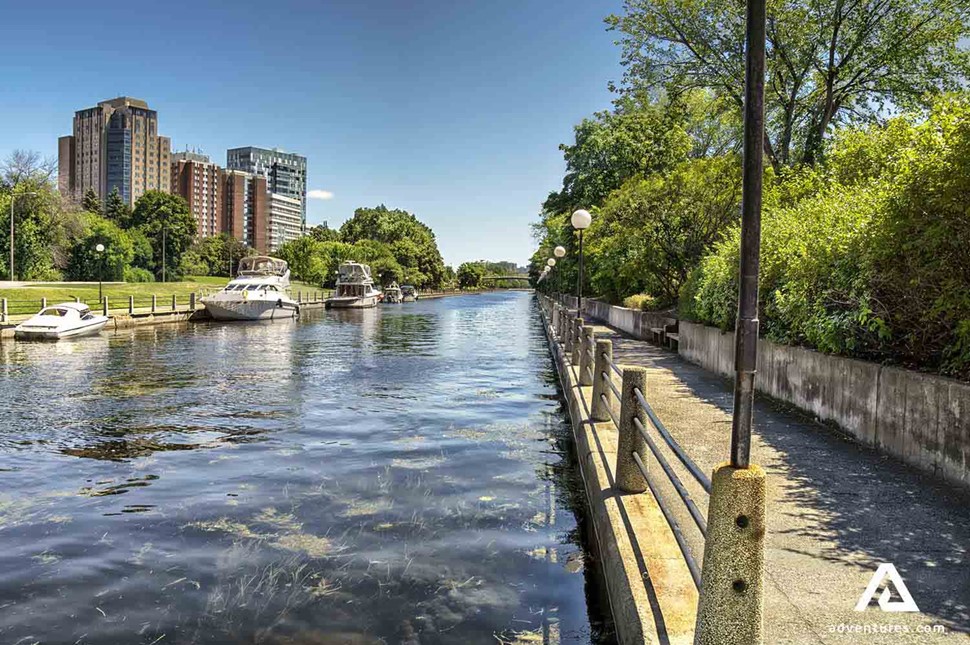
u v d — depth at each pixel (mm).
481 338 31531
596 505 5840
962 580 3793
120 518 6641
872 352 7363
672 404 9688
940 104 7281
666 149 36938
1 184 64125
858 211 8227
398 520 6543
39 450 9508
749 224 2633
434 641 4223
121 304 45719
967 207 5738
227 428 11016
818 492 5398
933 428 5805
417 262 130125
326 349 25641
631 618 3572
